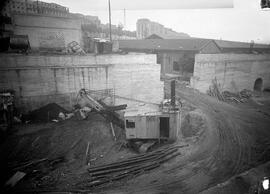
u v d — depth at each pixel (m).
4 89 19.78
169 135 17.50
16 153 15.61
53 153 15.91
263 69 37.28
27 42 22.58
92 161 15.16
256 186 11.11
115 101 24.81
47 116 20.69
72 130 18.77
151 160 15.11
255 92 36.16
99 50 28.17
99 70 23.33
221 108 25.70
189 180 12.81
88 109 22.52
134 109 18.67
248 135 19.05
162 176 13.29
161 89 27.33
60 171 13.98
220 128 20.17
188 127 20.14
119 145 17.33
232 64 32.84
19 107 20.59
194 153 15.98
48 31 26.72
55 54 22.72
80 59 22.28
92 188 12.30
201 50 32.03
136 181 12.88
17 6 26.31
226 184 11.52
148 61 25.97
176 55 34.66
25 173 13.50
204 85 30.61
